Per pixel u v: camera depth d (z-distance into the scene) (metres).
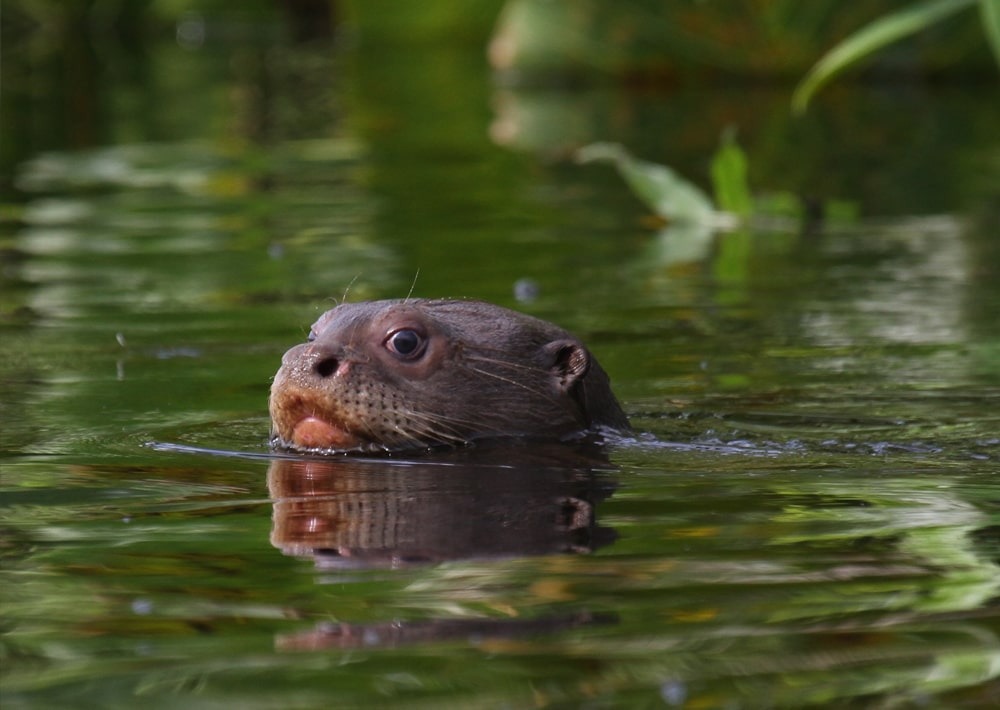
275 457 8.89
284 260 15.59
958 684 5.12
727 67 31.72
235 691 5.12
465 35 41.12
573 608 5.94
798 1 30.58
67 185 21.11
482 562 6.61
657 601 6.01
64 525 7.36
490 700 5.02
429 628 5.71
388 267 15.12
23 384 10.87
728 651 5.45
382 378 9.27
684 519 7.38
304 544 6.94
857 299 13.63
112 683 5.21
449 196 19.69
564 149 23.64
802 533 7.08
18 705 5.04
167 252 16.19
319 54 40.78
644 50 31.86
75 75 36.66
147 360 11.61
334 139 25.39
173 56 41.31
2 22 47.78
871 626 5.70
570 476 8.41
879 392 10.52
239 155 23.78
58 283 14.71
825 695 5.05
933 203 18.59
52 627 5.80
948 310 13.12
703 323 12.81
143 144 25.11
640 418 10.01
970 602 5.96
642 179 18.33
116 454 8.92
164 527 7.29
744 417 9.95
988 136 23.92
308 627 5.74
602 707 4.96
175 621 5.84
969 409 10.01
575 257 15.68
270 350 11.89
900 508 7.57
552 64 32.53
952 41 31.08
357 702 5.02
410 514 7.50
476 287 14.14
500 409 9.49
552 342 9.94
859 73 31.56
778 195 18.47
